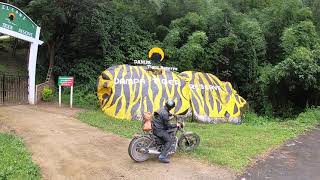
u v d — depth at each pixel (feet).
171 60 62.54
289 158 31.30
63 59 66.90
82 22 60.75
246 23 63.16
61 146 31.71
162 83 49.57
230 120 49.52
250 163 29.19
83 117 43.80
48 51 67.15
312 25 59.98
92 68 65.21
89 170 26.20
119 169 26.55
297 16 63.57
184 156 30.01
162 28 67.41
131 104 46.83
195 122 47.73
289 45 59.00
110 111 46.44
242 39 63.62
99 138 34.76
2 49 82.23
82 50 67.15
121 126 40.60
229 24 63.82
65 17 58.13
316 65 55.67
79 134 35.94
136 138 28.02
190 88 50.72
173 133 29.43
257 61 64.85
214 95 51.65
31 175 24.29
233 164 28.12
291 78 56.75
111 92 48.14
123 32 66.28
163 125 28.63
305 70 55.01
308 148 35.09
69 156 29.17
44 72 66.49
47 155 29.25
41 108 49.67
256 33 62.85
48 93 56.34
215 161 28.63
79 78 64.69
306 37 59.06
